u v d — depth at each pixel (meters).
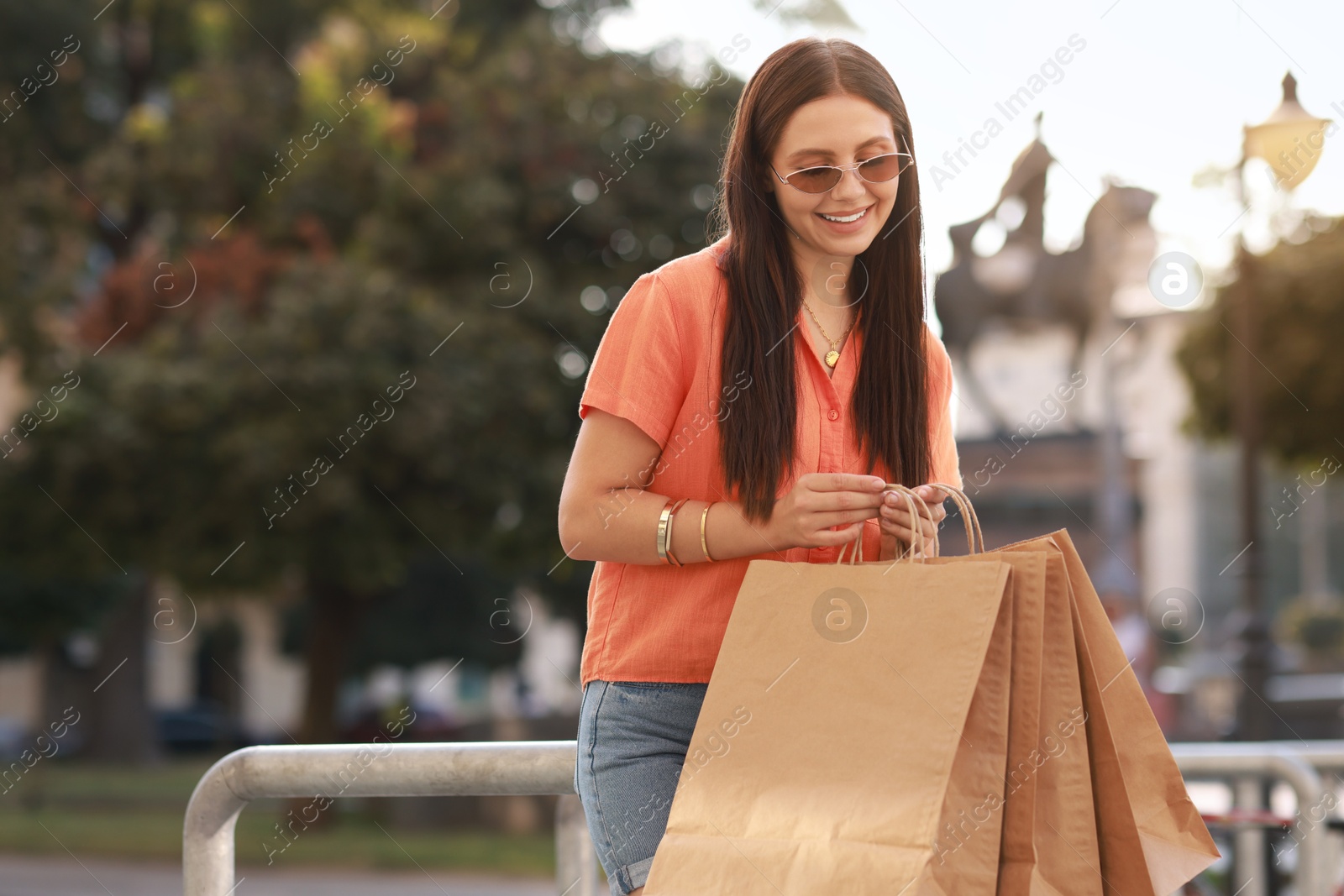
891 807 3.91
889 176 4.64
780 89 4.65
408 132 32.84
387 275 30.47
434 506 30.09
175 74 42.31
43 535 31.30
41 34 38.75
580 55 33.19
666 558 4.44
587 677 4.64
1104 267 33.00
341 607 35.53
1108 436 41.34
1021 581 4.19
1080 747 4.28
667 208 31.69
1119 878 4.38
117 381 29.80
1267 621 27.03
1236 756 6.48
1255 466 28.30
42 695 63.81
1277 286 33.00
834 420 4.71
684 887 4.05
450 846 29.83
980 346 35.91
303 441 28.84
